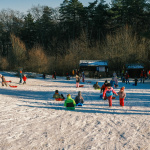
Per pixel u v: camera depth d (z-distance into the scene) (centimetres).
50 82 3031
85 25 7306
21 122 604
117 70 4616
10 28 8331
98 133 502
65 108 918
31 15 8188
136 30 5794
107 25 6288
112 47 4859
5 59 5650
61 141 442
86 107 955
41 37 7900
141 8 5841
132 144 425
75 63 4881
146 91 1797
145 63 4519
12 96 1456
